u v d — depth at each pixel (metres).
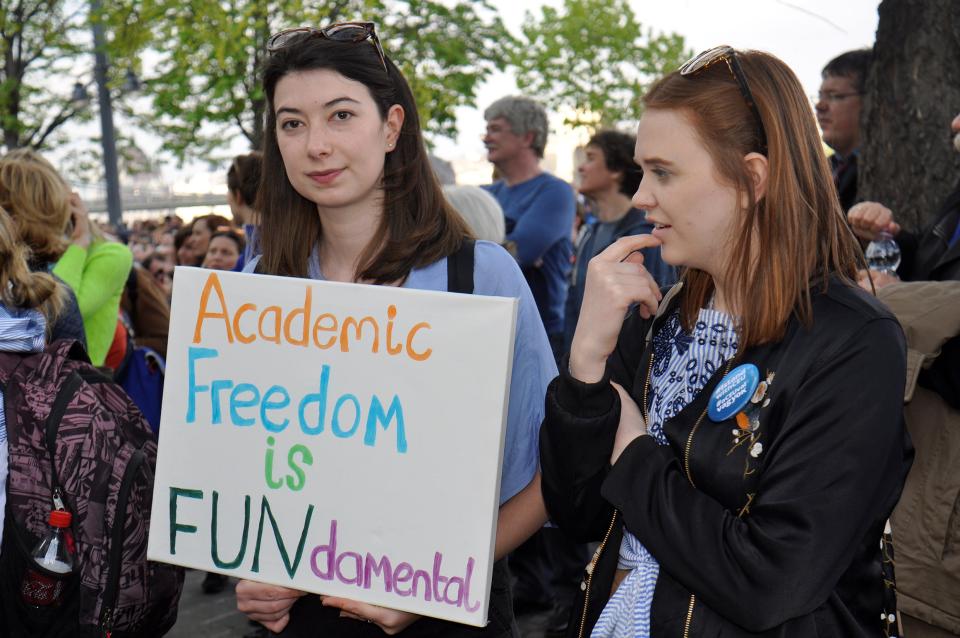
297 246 1.96
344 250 1.91
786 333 1.46
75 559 1.98
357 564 1.65
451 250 1.85
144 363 4.18
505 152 5.01
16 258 2.15
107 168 14.78
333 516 1.67
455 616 1.59
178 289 1.78
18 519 1.98
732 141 1.45
